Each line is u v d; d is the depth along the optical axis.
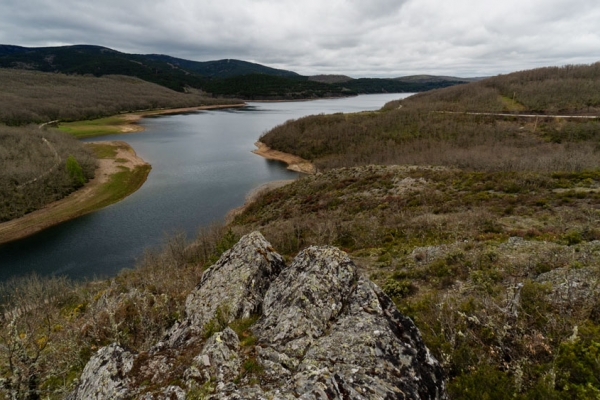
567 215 20.84
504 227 20.83
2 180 55.03
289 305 8.40
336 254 9.55
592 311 8.46
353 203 37.66
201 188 67.25
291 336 7.42
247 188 67.31
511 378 6.60
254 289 10.21
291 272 9.80
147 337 12.16
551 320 7.93
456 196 31.17
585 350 6.47
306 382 5.69
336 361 6.30
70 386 10.23
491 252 15.15
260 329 8.19
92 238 45.66
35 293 23.53
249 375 6.41
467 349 7.71
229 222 47.62
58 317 19.02
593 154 53.44
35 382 10.16
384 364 6.19
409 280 15.02
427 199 32.22
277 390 5.71
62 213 54.06
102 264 39.06
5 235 46.47
